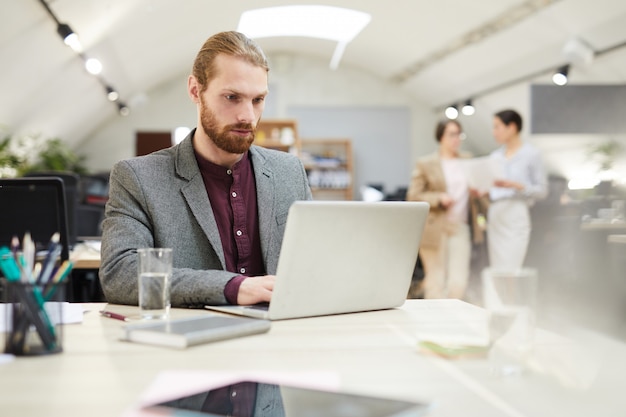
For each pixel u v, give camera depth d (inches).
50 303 45.3
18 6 233.6
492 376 40.5
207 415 32.7
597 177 339.6
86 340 49.6
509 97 419.8
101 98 422.3
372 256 60.7
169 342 47.4
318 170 506.0
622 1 282.8
